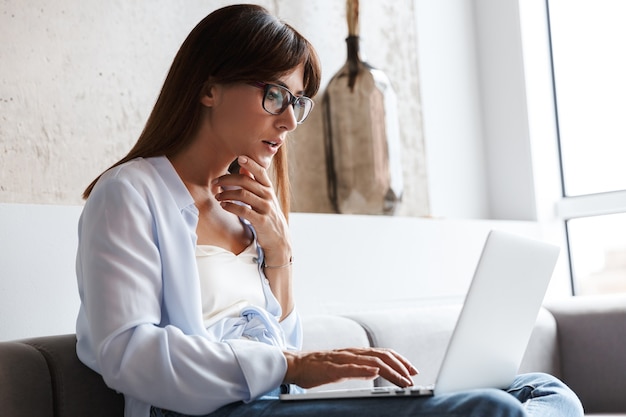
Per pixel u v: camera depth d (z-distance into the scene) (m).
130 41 2.02
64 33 1.87
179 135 1.43
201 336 1.26
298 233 2.14
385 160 2.56
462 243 2.77
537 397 1.31
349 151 2.56
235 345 1.21
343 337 1.79
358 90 2.56
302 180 2.53
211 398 1.16
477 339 1.18
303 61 1.46
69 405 1.25
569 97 3.38
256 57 1.40
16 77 1.76
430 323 2.06
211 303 1.37
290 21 2.54
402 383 1.17
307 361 1.22
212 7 2.25
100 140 1.93
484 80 3.38
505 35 3.33
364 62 2.60
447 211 3.13
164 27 2.11
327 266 2.22
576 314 2.40
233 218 1.53
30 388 1.19
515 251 1.23
